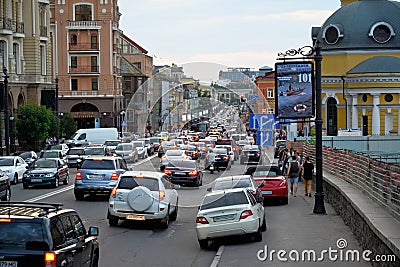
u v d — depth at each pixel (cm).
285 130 7794
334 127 8381
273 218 2706
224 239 2155
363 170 2562
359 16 8419
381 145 6462
